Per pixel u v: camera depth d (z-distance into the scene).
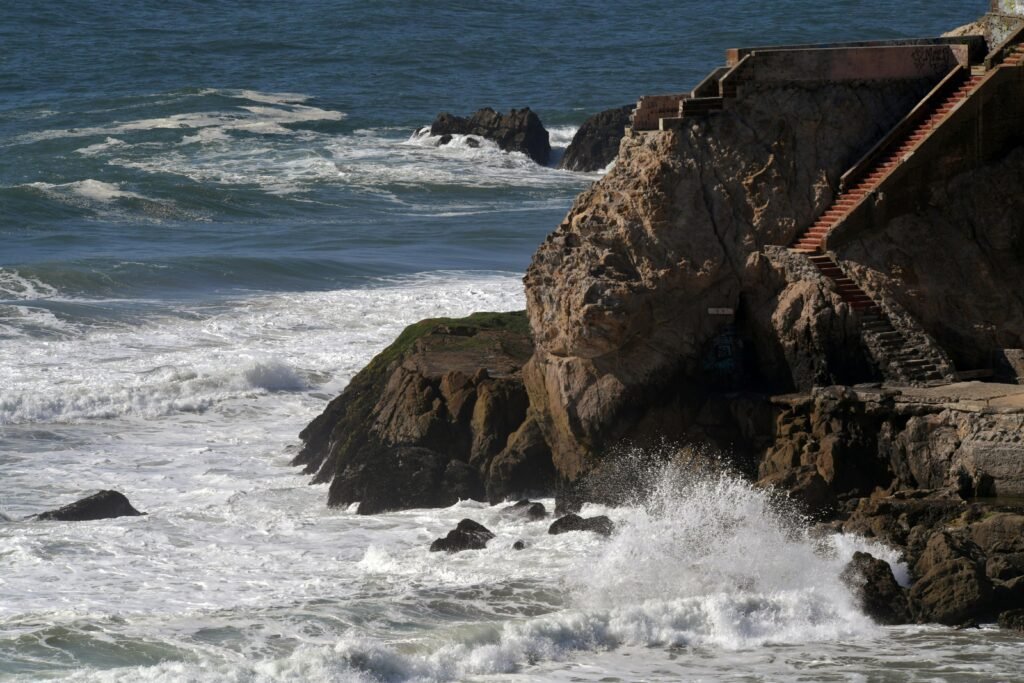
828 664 47.94
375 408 74.88
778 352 66.81
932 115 71.69
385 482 69.19
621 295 65.44
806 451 62.66
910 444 61.22
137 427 85.81
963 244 69.44
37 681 44.22
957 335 68.12
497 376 73.06
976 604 51.56
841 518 59.72
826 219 69.31
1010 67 70.06
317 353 99.06
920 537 55.84
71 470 76.50
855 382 66.00
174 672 44.88
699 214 68.44
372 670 46.00
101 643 48.34
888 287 67.56
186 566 58.66
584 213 69.94
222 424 87.00
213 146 197.75
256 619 51.09
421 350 78.62
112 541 61.97
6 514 67.75
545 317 68.06
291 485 74.06
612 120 198.62
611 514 64.00
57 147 194.25
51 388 88.44
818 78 71.25
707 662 48.28
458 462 70.00
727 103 70.12
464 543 60.16
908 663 47.88
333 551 60.97
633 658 48.69
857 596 52.53
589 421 66.44
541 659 48.41
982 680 46.22
